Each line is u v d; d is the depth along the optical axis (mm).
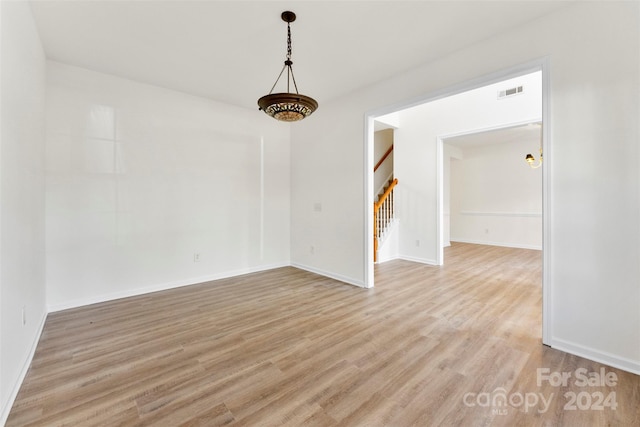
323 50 2756
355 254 3854
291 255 4961
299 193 4758
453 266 4984
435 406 1568
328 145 4219
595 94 1985
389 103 3377
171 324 2619
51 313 2855
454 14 2217
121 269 3324
